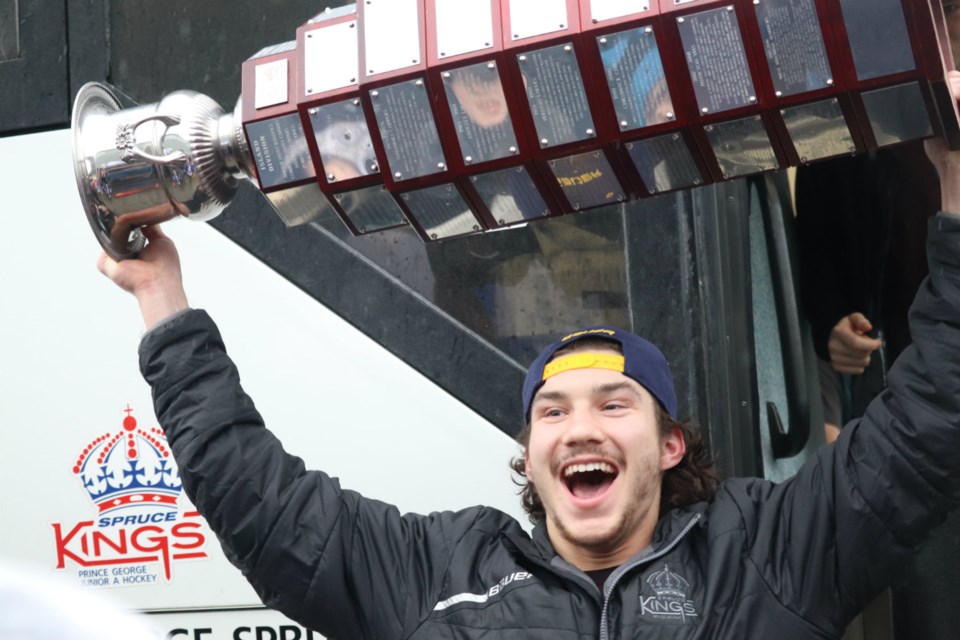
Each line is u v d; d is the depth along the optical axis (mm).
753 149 1873
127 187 2127
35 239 2631
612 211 2436
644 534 2172
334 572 2141
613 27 1820
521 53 1859
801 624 2021
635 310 2418
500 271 2473
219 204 2172
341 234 2520
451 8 1914
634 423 2150
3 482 2625
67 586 729
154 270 2254
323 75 1988
